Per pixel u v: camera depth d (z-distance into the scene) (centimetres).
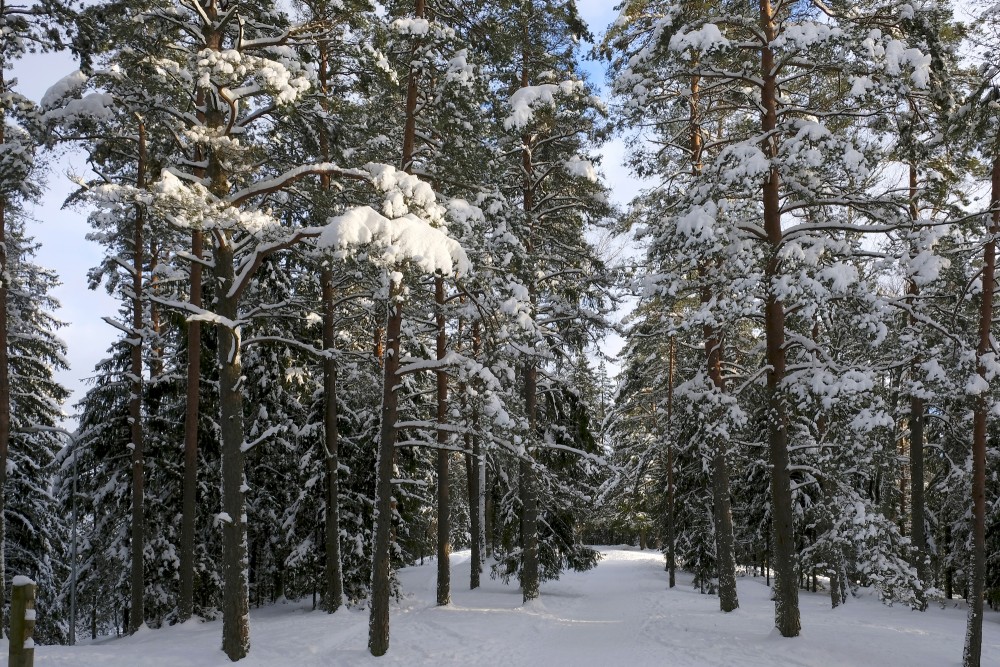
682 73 1509
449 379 2164
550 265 2303
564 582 3194
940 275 1566
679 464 3038
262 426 2256
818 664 1234
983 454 1299
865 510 1967
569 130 2156
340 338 2339
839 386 1327
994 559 2162
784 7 1481
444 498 2080
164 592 2069
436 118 1588
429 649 1421
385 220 1154
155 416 2128
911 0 1312
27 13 1547
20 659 453
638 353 2848
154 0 1330
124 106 1383
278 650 1371
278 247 1312
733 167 1410
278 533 2319
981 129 1316
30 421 2567
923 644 1422
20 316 2603
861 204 1465
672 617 1856
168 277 1947
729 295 1429
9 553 2442
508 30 1875
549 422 2417
